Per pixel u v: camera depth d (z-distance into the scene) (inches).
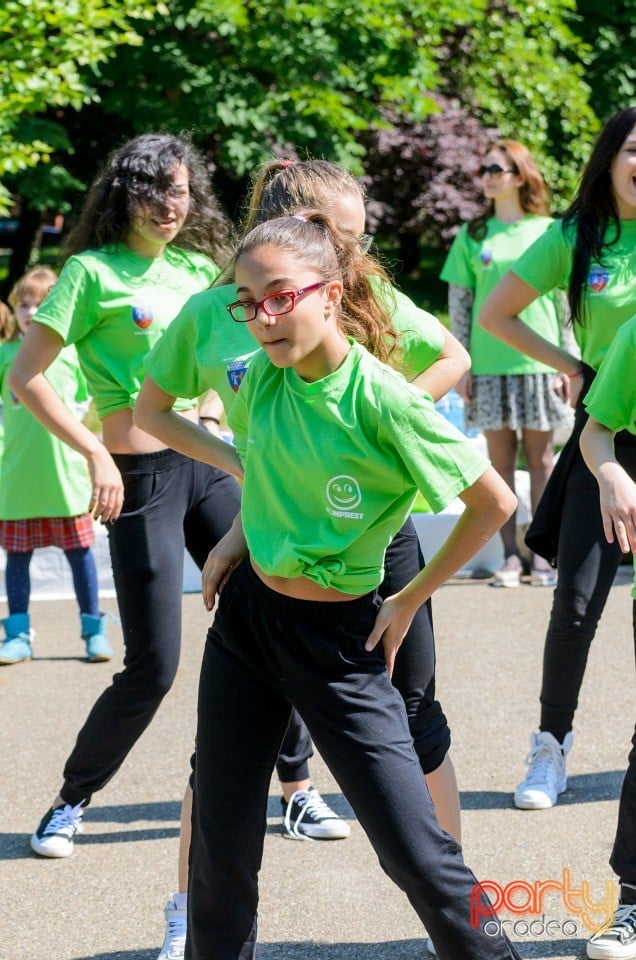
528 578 290.7
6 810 170.1
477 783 173.3
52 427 148.9
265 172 123.0
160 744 194.2
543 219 277.7
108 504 145.6
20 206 706.2
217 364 115.8
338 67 583.8
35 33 350.6
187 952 106.3
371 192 660.7
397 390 95.4
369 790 96.9
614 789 169.5
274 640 100.6
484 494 98.0
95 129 676.1
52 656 245.3
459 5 611.2
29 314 243.3
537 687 214.4
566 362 165.9
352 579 99.8
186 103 579.5
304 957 128.3
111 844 158.4
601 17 794.2
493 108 671.8
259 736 103.4
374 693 99.9
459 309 283.9
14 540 242.8
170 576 147.5
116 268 152.2
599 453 125.6
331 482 97.3
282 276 92.4
